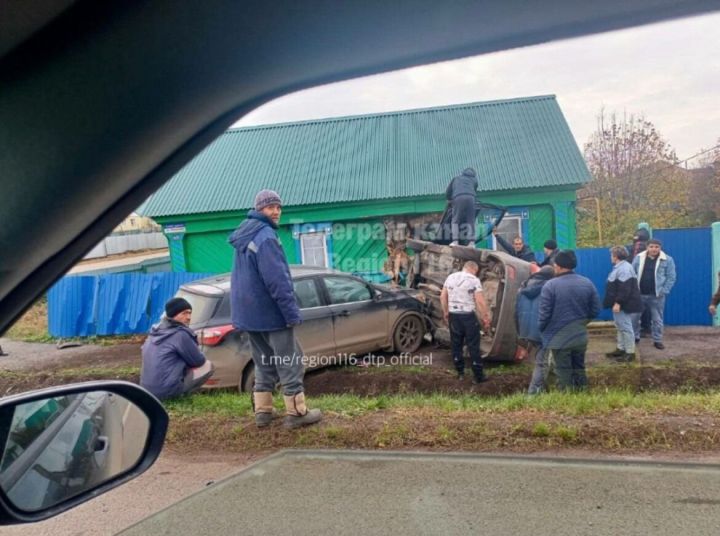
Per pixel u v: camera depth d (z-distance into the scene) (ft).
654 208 30.32
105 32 3.15
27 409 4.75
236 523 8.97
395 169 34.83
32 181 3.41
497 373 21.29
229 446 12.37
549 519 8.57
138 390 5.38
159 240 35.01
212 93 3.89
